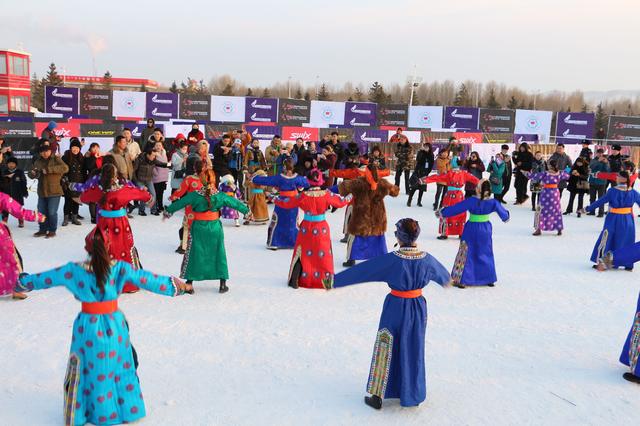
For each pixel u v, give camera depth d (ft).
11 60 132.77
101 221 26.43
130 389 15.71
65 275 14.97
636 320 19.77
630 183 34.30
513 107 313.32
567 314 26.48
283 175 37.04
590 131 123.75
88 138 76.69
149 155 46.47
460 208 30.14
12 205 24.67
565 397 18.21
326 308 26.11
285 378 18.93
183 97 110.01
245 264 33.53
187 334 22.45
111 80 283.59
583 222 53.01
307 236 28.84
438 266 17.08
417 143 94.07
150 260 33.40
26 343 21.09
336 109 115.34
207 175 27.35
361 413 16.84
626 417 17.07
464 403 17.62
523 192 61.36
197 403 17.06
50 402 16.96
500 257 37.81
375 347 17.16
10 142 67.92
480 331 23.93
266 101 112.68
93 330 15.05
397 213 53.16
